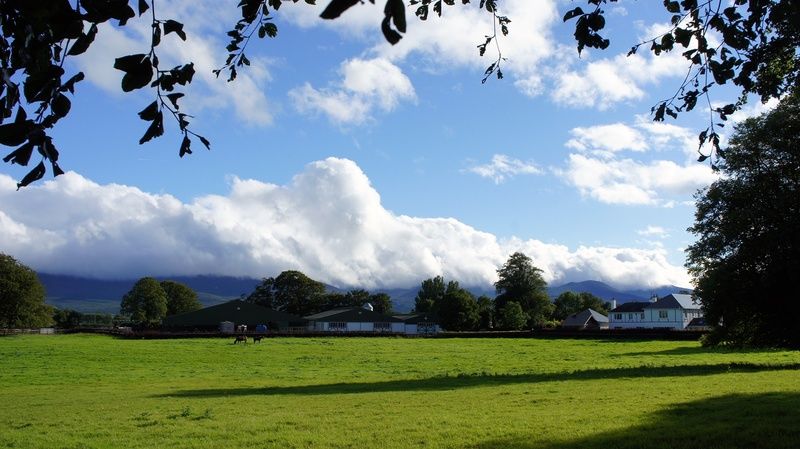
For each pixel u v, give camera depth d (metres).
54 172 3.54
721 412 15.08
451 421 15.38
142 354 53.41
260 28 6.43
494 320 130.62
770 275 32.16
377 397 21.91
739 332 37.00
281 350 59.41
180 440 13.95
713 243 34.59
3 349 58.81
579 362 42.78
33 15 3.08
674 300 133.75
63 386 30.44
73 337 87.69
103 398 24.02
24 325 107.88
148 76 3.52
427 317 134.50
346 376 34.62
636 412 15.77
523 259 141.50
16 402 23.34
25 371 38.84
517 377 29.95
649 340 79.06
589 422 14.52
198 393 25.31
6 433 15.51
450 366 41.44
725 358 44.81
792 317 33.69
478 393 22.39
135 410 19.55
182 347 63.12
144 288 160.62
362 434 13.97
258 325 103.31
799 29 5.96
